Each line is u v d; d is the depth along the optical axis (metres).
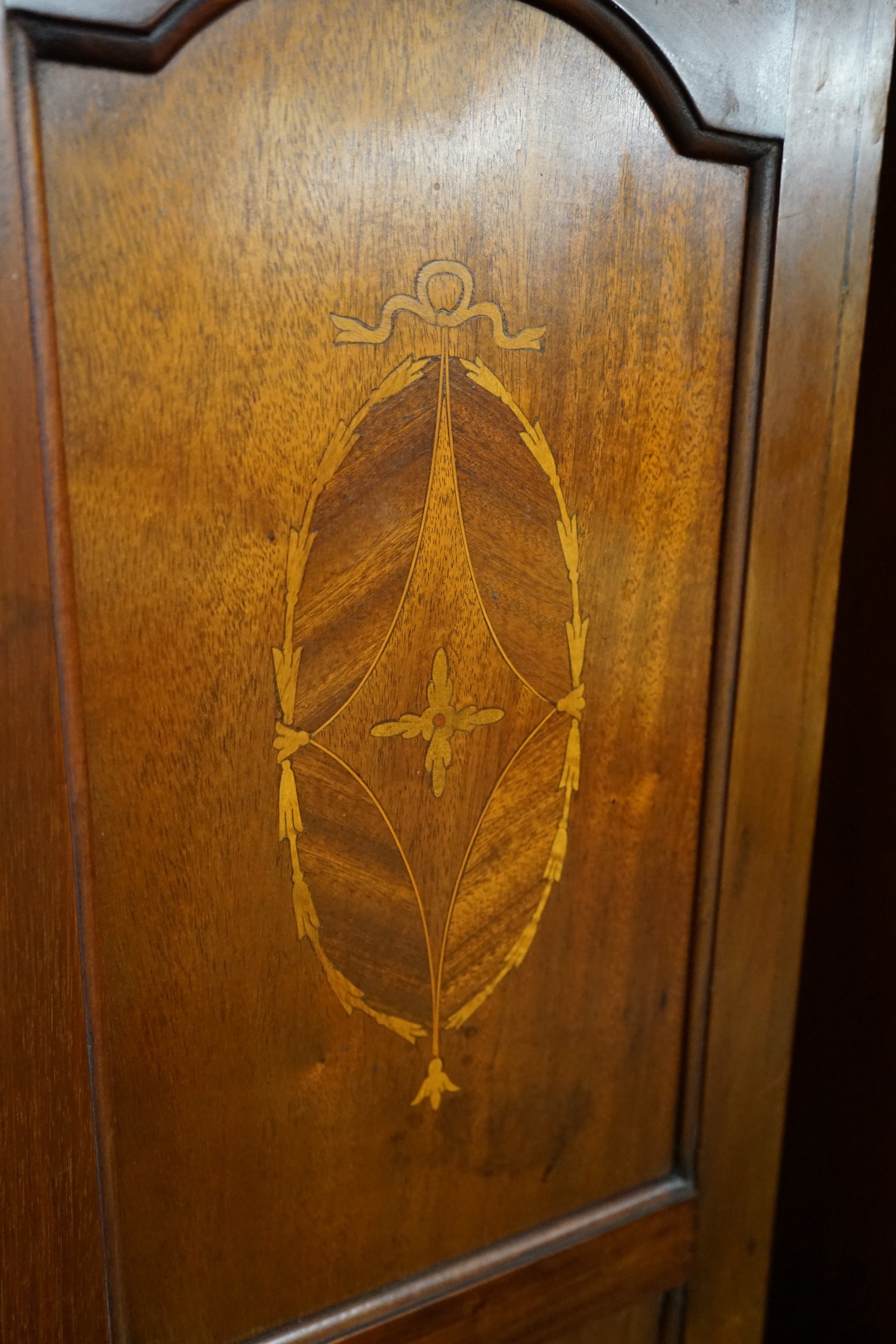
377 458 0.46
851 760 0.79
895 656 0.75
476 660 0.50
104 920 0.45
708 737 0.57
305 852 0.48
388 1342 0.54
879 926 0.78
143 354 0.41
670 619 0.55
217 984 0.48
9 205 0.38
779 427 0.54
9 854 0.42
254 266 0.42
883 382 0.74
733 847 0.59
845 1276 0.83
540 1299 0.58
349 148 0.43
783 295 0.53
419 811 0.50
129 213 0.40
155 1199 0.48
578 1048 0.57
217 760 0.46
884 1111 0.78
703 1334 0.65
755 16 0.49
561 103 0.46
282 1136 0.50
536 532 0.50
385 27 0.43
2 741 0.41
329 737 0.48
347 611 0.47
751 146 0.50
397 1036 0.52
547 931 0.55
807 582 0.58
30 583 0.41
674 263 0.50
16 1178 0.44
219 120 0.41
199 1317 0.50
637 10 0.46
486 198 0.46
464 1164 0.55
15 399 0.39
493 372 0.48
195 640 0.44
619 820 0.56
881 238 0.73
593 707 0.54
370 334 0.45
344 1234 0.53
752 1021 0.62
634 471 0.52
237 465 0.44
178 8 0.39
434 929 0.52
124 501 0.42
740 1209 0.65
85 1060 0.45
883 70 0.53
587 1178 0.60
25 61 0.38
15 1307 0.45
